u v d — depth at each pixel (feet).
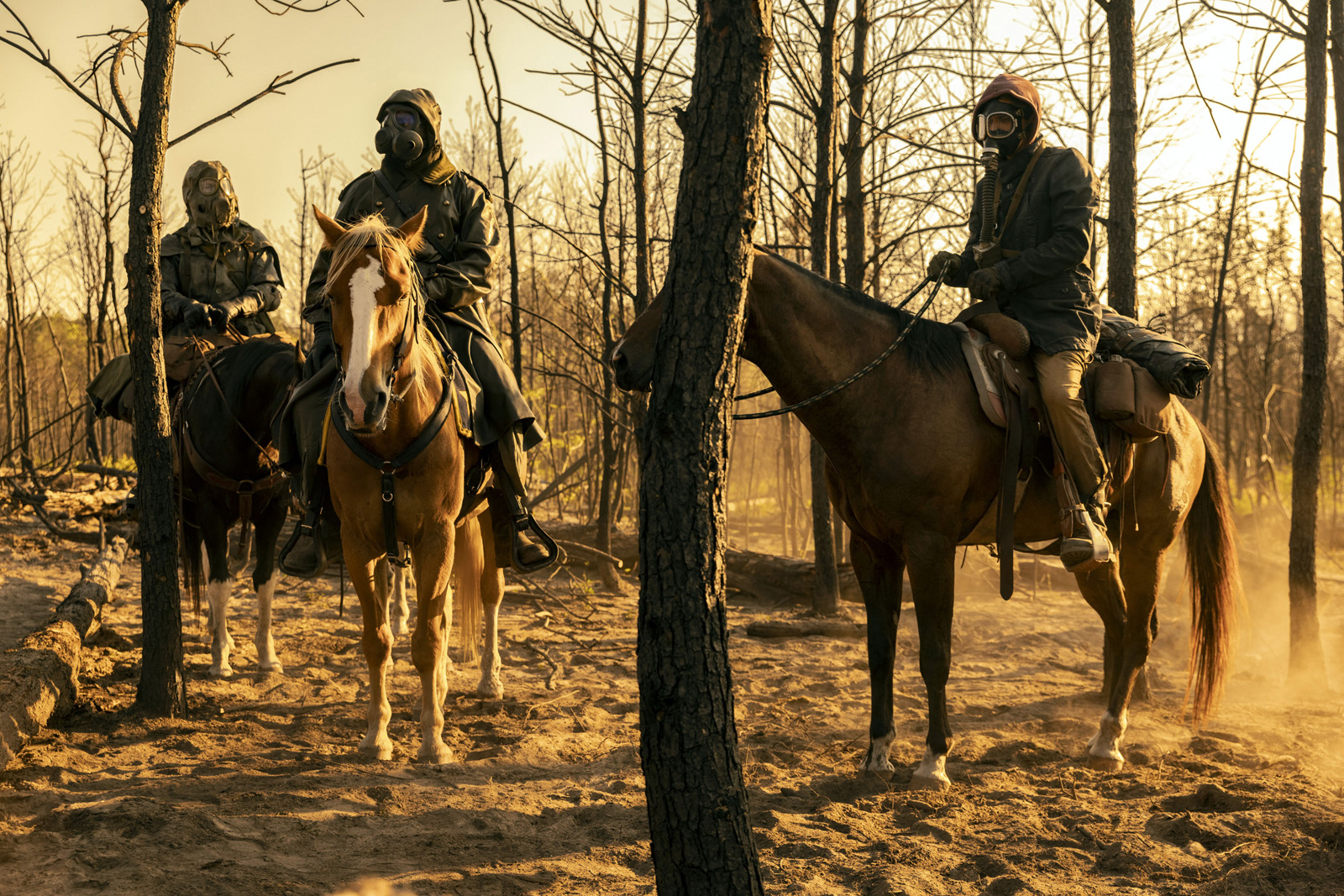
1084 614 31.63
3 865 11.69
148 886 11.14
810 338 15.16
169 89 18.30
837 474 15.89
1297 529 21.86
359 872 11.85
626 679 22.58
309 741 17.37
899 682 22.63
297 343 22.39
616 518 41.98
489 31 29.73
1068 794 14.97
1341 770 15.96
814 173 28.19
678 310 8.37
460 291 18.66
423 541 16.39
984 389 15.35
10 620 26.32
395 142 18.45
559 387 52.75
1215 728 18.61
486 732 18.12
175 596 18.56
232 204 24.45
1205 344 57.72
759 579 34.47
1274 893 11.23
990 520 16.19
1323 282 21.85
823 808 14.05
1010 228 16.17
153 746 16.69
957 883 11.72
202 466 21.29
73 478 50.06
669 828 8.31
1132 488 17.07
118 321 50.78
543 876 11.79
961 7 29.40
